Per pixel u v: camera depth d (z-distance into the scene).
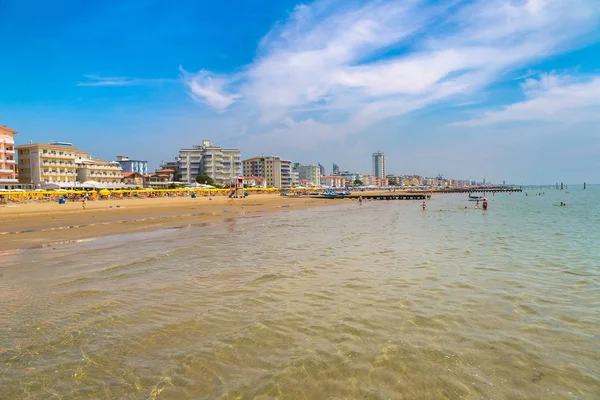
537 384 5.05
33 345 6.33
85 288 9.80
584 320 7.37
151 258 13.95
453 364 5.58
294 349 6.12
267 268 12.21
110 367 5.59
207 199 79.06
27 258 14.24
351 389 4.93
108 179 102.69
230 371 5.44
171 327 7.09
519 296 8.94
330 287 9.81
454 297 8.88
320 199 93.56
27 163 81.00
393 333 6.73
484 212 44.22
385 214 41.88
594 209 47.47
